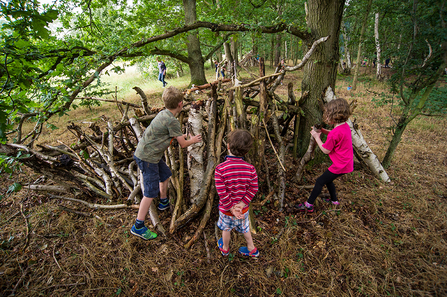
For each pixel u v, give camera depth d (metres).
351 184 3.55
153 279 2.13
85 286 2.07
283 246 2.45
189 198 3.10
